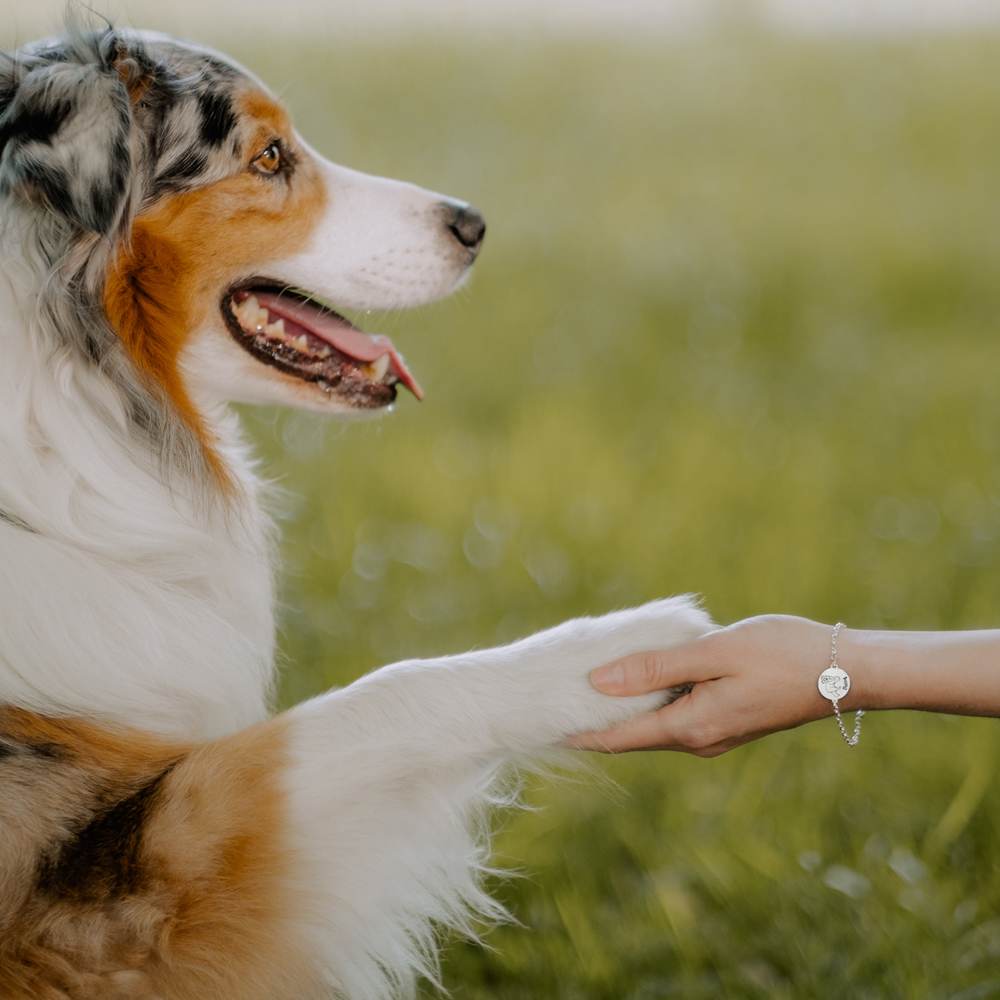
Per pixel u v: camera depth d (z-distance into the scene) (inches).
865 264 296.5
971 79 532.1
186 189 92.9
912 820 108.7
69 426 80.4
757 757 118.6
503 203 354.6
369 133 404.5
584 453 191.6
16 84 82.7
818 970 92.7
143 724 78.7
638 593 150.8
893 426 206.7
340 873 71.1
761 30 690.8
